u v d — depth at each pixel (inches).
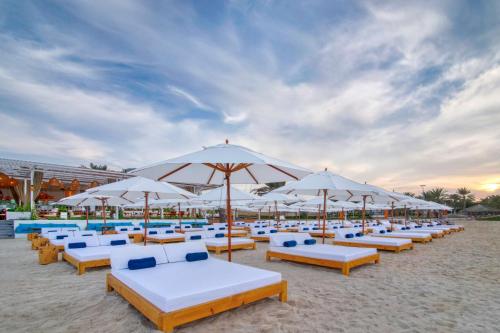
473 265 292.4
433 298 181.3
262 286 156.1
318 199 596.4
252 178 245.1
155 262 187.6
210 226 650.8
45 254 293.3
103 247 307.7
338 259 248.1
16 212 649.6
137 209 1117.7
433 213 1756.9
